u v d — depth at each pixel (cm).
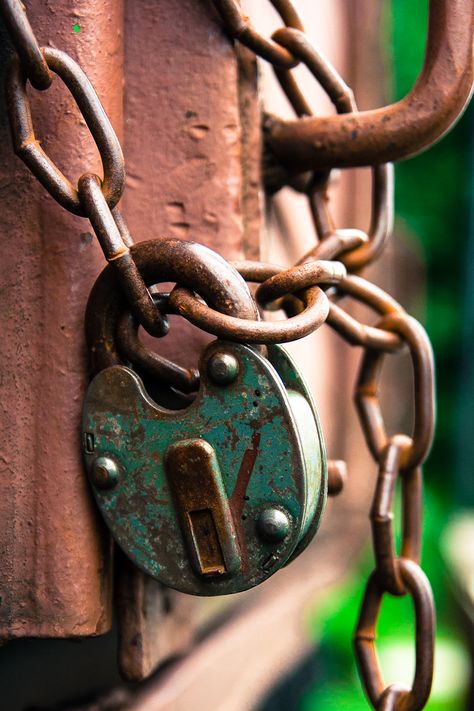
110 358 54
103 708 68
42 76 51
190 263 51
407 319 60
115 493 53
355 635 61
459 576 153
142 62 58
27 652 63
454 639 178
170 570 53
